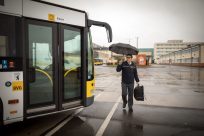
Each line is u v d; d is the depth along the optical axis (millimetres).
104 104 8477
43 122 5949
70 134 5051
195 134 5137
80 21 6305
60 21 5777
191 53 65875
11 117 4789
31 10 5141
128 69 7344
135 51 7473
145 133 5172
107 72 32562
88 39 6672
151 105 8336
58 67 5773
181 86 14773
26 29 5078
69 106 6078
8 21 4727
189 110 7547
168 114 6965
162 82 17547
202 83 16812
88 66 6629
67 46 6027
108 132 5215
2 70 4621
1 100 4621
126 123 5949
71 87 6199
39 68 5395
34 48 5273
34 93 5324
